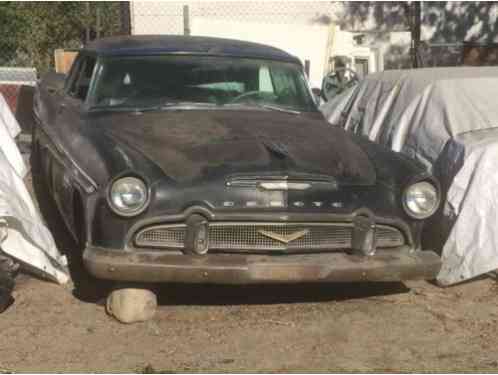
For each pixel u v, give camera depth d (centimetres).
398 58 1454
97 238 504
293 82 684
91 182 512
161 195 493
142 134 554
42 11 1497
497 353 492
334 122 860
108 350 477
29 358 462
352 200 522
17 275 588
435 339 511
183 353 475
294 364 465
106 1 1433
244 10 1387
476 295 596
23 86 1107
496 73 730
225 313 545
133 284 515
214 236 503
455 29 1503
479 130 655
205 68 657
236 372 450
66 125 626
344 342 502
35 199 801
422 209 539
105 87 629
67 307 543
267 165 512
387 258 528
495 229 582
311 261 509
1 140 678
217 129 570
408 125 715
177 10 1339
